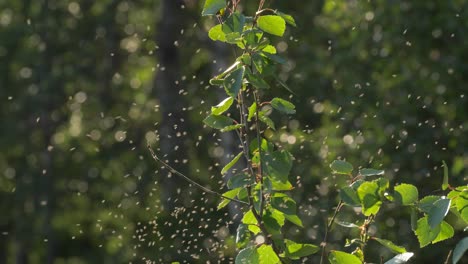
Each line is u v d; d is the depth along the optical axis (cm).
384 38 1363
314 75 1412
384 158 1096
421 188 1059
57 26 2261
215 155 1373
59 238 2073
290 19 425
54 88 2211
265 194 436
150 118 1838
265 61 426
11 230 2150
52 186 2109
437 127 1166
